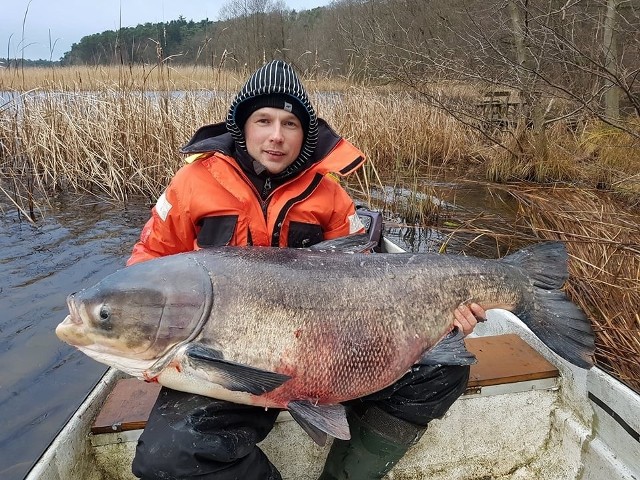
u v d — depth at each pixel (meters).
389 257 2.22
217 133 2.70
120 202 7.59
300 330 1.96
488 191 9.13
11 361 3.81
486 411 2.52
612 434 2.32
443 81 11.11
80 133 8.20
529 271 2.44
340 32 13.04
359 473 2.23
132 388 2.43
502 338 2.90
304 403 2.00
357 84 11.33
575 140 10.36
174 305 1.89
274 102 2.34
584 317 2.30
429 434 2.48
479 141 11.28
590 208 6.95
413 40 11.27
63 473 2.02
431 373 2.16
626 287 4.47
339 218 2.61
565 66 8.73
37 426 3.18
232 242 2.38
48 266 5.41
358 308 2.05
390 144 10.67
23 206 7.32
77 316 1.91
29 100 8.30
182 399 1.91
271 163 2.38
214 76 8.59
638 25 8.36
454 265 2.28
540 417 2.60
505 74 10.05
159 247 2.46
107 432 2.21
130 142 8.06
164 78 8.19
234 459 1.84
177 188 2.41
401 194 8.66
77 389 3.53
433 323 2.20
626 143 9.38
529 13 9.42
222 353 1.89
